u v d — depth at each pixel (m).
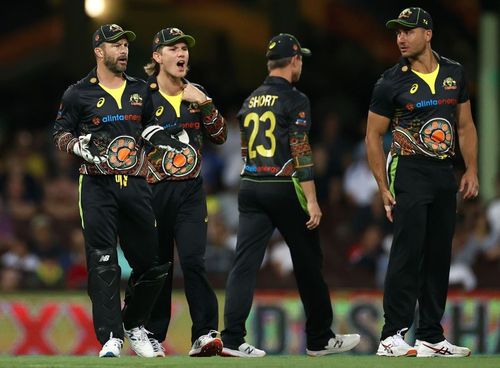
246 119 30.58
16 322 45.25
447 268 29.55
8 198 55.34
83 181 29.08
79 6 63.03
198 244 29.97
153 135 29.53
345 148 57.44
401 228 29.19
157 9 66.06
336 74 66.31
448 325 44.56
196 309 30.03
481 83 58.47
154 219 29.44
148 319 30.88
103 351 28.45
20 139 60.44
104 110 28.78
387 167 29.61
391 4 66.06
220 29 66.62
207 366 25.28
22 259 50.12
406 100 28.98
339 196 55.59
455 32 64.38
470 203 51.00
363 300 44.91
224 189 57.06
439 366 25.70
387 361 27.11
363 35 66.12
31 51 67.75
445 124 29.03
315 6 65.62
